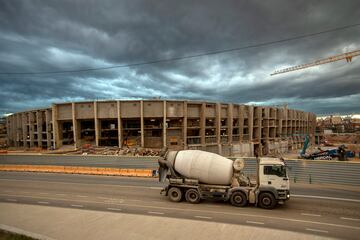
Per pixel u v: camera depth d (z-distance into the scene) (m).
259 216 12.94
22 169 31.42
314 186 20.39
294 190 18.95
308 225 11.59
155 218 12.64
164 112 51.09
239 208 14.46
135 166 28.62
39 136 61.84
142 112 50.56
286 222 12.00
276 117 81.19
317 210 14.00
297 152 80.00
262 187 14.23
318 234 10.50
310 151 68.31
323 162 21.56
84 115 52.38
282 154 74.00
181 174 16.16
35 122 65.00
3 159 34.09
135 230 11.05
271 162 14.48
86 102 51.97
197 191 15.48
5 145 77.06
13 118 76.44
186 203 15.73
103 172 28.12
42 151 49.69
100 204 15.63
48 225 11.82
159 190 19.67
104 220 12.45
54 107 53.94
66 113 54.12
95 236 10.42
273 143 73.88
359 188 19.53
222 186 15.35
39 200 16.81
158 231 10.90
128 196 17.72
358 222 12.03
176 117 53.31
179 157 16.14
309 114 116.88
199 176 15.62
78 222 12.19
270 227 11.32
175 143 54.12
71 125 60.34
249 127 67.12
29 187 21.27
